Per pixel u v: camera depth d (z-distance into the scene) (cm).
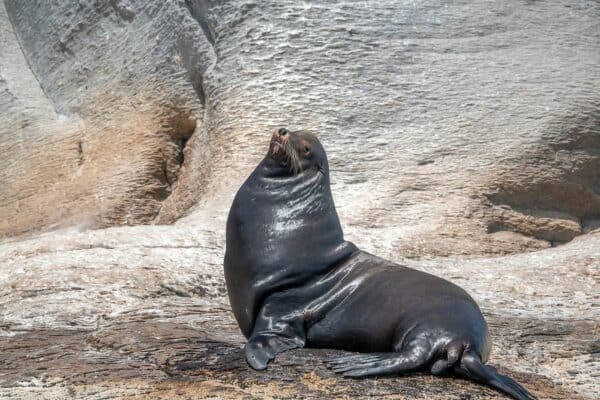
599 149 5944
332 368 2298
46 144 7638
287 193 2688
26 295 3716
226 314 3481
